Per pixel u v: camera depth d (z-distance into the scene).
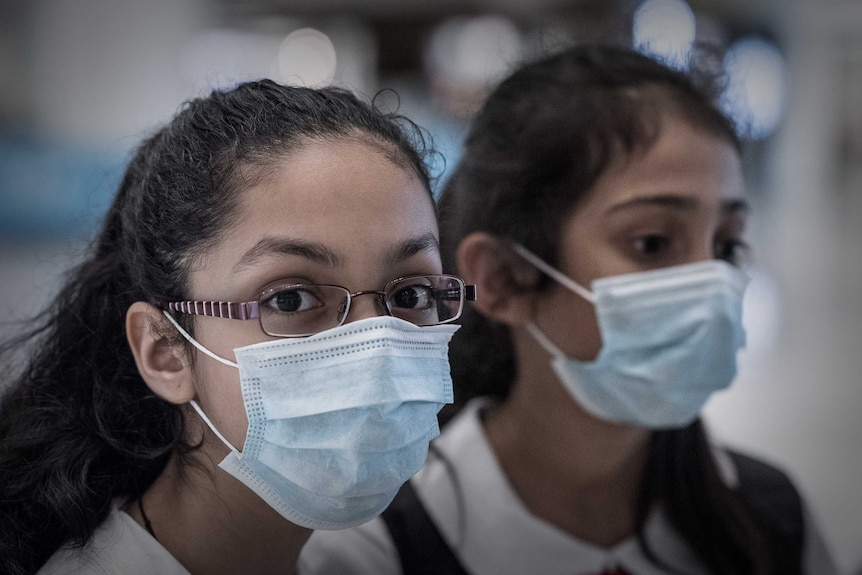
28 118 4.91
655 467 1.63
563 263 1.50
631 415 1.50
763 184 9.70
